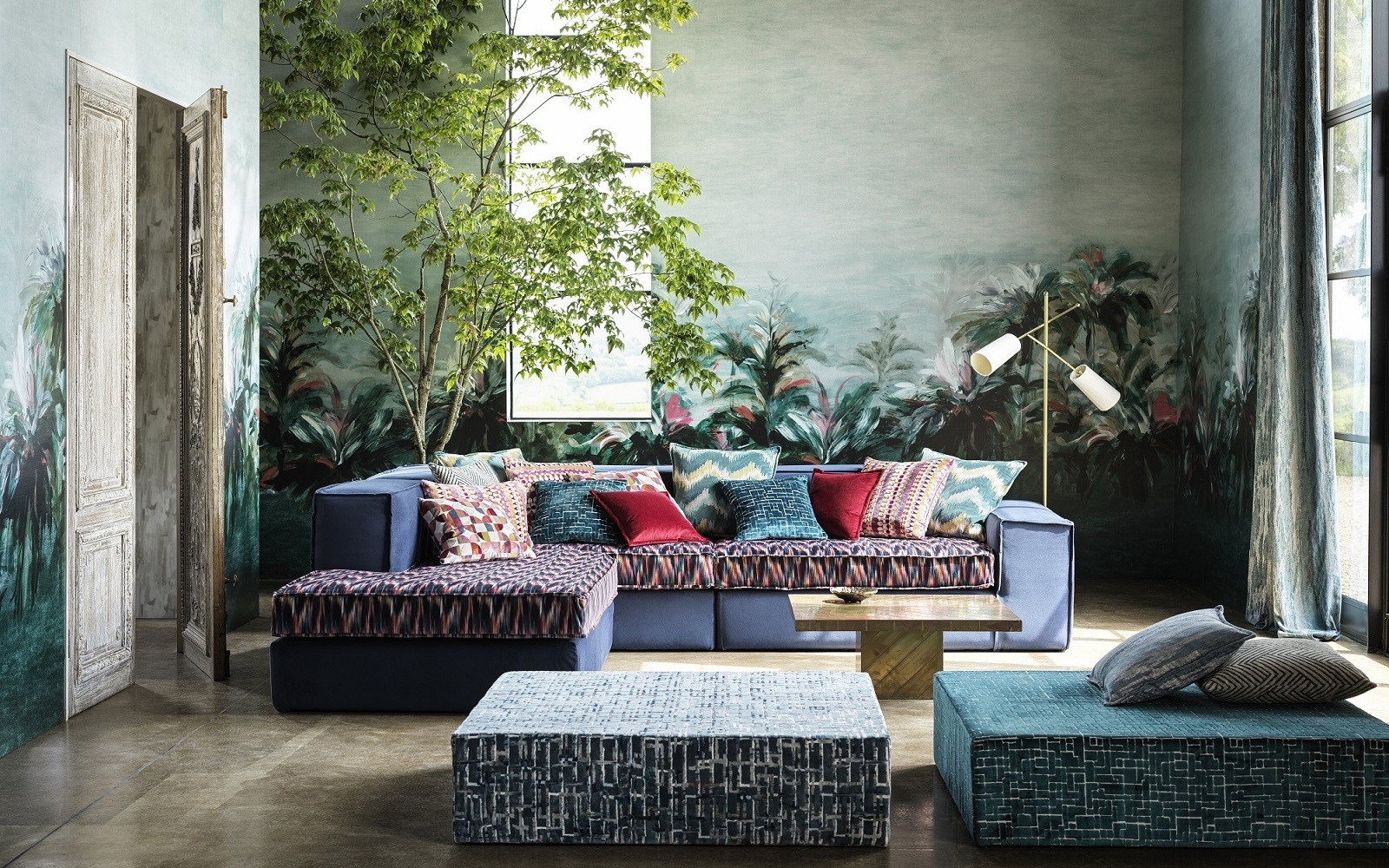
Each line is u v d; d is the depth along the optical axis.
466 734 3.01
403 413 7.31
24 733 3.91
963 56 7.19
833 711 3.20
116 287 4.55
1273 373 5.55
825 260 7.25
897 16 7.19
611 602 4.99
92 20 4.34
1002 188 7.21
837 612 4.38
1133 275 7.19
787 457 7.30
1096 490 7.24
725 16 7.23
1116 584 7.02
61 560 4.12
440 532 5.00
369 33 6.99
